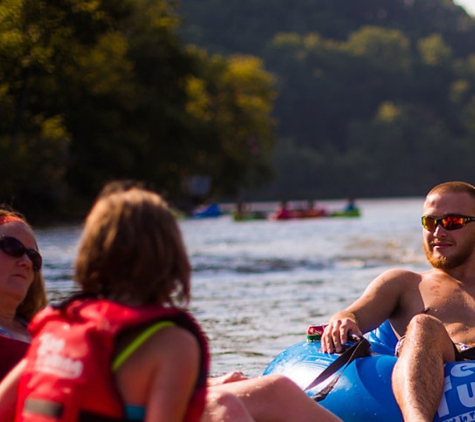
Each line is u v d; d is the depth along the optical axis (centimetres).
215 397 573
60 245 3869
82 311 440
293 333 1452
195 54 9706
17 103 6769
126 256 433
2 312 690
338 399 782
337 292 2095
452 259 866
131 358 426
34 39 6222
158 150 8838
